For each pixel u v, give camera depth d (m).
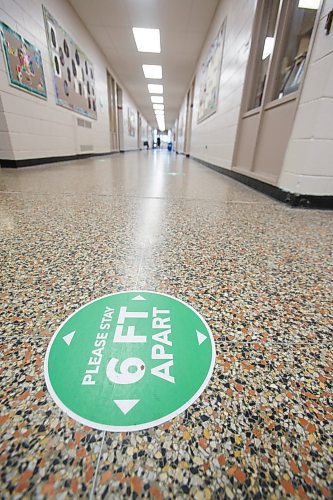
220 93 3.73
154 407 0.34
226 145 3.35
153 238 0.98
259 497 0.25
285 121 1.70
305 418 0.33
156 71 7.36
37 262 0.74
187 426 0.32
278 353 0.44
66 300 0.56
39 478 0.26
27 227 1.05
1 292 0.58
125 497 0.25
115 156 7.16
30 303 0.54
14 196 1.63
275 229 1.16
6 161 2.98
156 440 0.30
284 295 0.63
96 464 0.27
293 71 1.75
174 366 0.40
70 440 0.30
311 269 0.77
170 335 0.47
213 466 0.28
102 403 0.34
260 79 2.44
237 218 1.32
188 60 6.31
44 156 3.59
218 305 0.57
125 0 4.02
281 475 0.27
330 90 1.30
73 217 1.22
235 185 2.53
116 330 0.47
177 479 0.26
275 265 0.79
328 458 0.29
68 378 0.37
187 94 8.88
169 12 4.28
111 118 7.80
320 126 1.38
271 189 1.88
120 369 0.39
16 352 0.41
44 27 3.33
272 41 2.12
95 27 4.88
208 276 0.70
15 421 0.31
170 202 1.64
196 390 0.37
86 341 0.44
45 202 1.49
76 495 0.25
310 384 0.38
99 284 0.63
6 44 2.64
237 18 2.92
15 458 0.28
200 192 2.07
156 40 5.36
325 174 1.48
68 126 4.32
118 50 5.95
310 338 0.48
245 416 0.33
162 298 0.58
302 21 1.66
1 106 2.73
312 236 1.08
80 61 4.65
